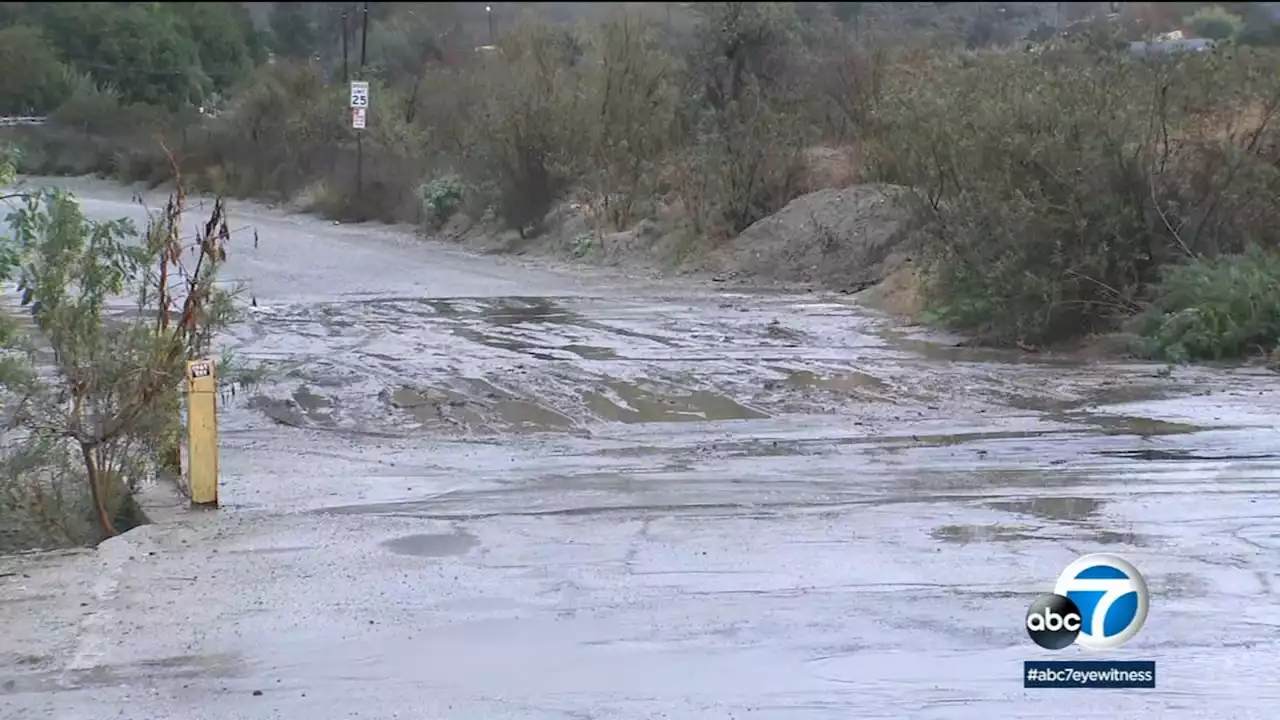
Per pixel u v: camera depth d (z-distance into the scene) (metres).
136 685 18.64
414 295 72.12
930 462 32.72
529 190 98.19
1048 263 53.59
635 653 19.83
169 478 30.86
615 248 87.94
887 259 73.62
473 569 23.92
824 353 51.31
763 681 18.73
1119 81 55.19
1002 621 21.06
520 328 58.62
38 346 32.19
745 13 96.12
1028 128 55.00
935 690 18.38
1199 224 54.25
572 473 31.91
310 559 24.59
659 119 96.06
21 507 28.38
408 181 116.25
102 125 99.06
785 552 24.86
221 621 21.20
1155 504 28.27
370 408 40.88
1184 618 21.17
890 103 67.19
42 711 17.67
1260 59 54.34
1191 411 39.22
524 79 99.12
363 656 19.73
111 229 29.31
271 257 89.62
